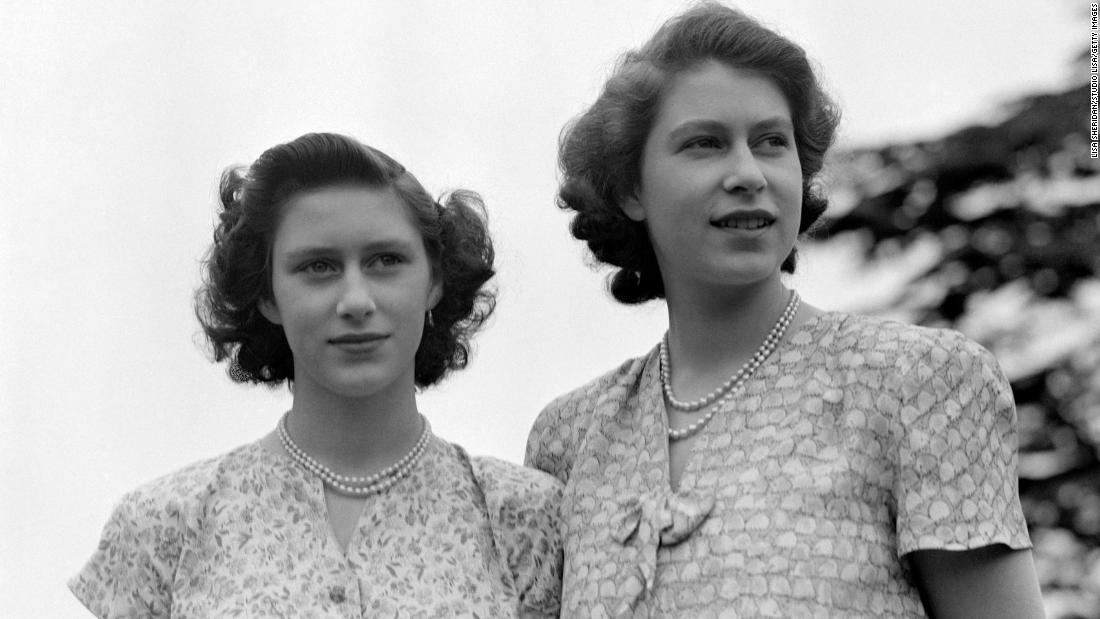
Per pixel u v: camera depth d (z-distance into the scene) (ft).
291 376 18.17
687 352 17.47
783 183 16.81
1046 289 33.86
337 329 16.99
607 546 16.92
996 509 16.02
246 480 17.56
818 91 17.39
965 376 16.20
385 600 17.06
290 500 17.47
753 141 16.92
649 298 18.44
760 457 16.52
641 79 17.20
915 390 16.16
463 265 18.06
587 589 16.87
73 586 17.49
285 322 17.26
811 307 17.26
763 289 17.15
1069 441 33.12
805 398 16.60
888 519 16.20
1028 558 16.19
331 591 17.01
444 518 17.62
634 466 17.22
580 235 18.26
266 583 16.98
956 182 34.27
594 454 17.54
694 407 17.17
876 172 34.47
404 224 17.30
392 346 17.17
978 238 34.09
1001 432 16.30
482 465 18.02
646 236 18.02
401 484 17.63
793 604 15.85
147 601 17.28
